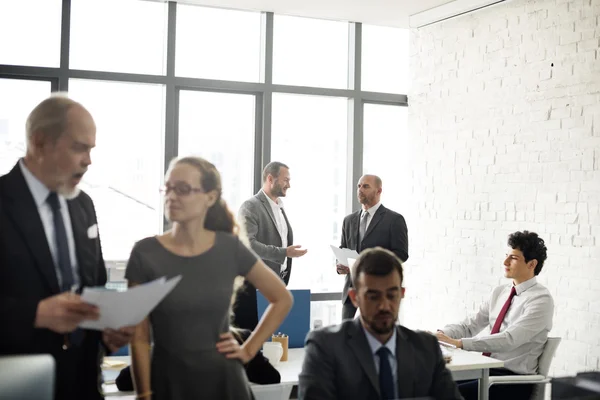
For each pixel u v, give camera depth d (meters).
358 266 2.44
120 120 6.03
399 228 5.36
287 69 6.53
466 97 6.02
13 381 1.48
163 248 2.24
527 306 4.07
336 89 6.61
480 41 5.88
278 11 6.32
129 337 2.12
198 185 2.20
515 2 5.54
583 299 4.90
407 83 6.90
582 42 4.98
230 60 6.32
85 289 1.87
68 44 5.78
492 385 4.05
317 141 6.70
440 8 6.16
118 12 5.96
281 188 5.32
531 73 5.39
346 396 2.41
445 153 6.25
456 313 6.05
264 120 6.38
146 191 6.09
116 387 2.94
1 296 1.92
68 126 2.00
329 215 6.75
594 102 4.87
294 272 6.64
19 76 5.73
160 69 6.09
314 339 2.47
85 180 5.93
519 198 5.46
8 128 5.73
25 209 1.97
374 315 2.38
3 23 5.68
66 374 2.04
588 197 4.89
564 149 5.09
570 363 4.98
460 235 6.04
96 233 2.23
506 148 5.60
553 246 5.15
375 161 6.90
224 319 2.26
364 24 6.77
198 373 2.16
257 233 5.21
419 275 6.52
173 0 6.00
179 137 6.22
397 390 2.42
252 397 2.30
